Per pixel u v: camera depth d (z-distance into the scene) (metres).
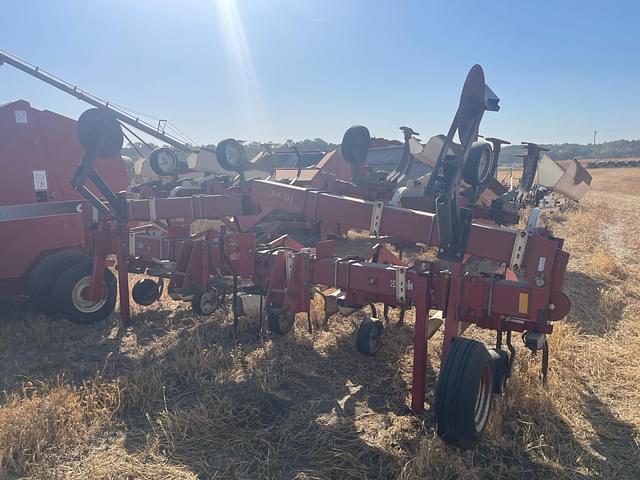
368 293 4.70
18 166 6.91
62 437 3.84
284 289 5.43
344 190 10.80
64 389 4.53
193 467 3.54
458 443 3.58
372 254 5.86
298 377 4.94
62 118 7.39
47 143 7.21
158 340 6.03
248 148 21.53
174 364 5.15
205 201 6.29
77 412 4.13
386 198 10.04
